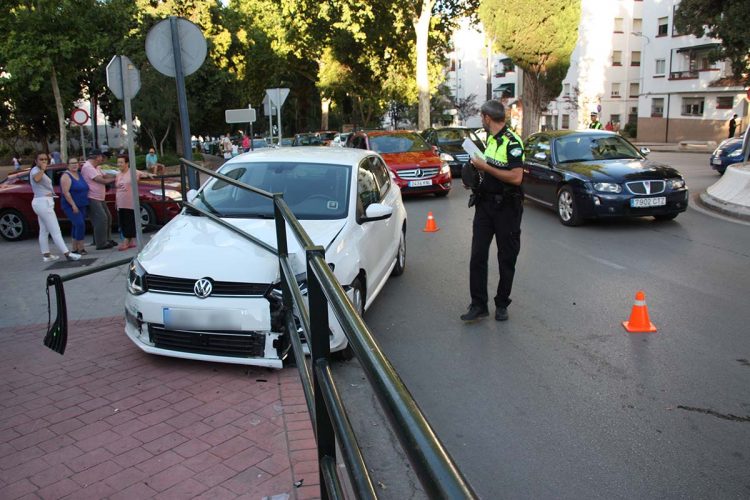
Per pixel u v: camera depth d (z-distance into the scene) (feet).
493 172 18.21
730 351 16.78
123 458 11.73
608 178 33.09
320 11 95.30
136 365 16.28
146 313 15.62
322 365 7.08
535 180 38.68
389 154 49.88
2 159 172.14
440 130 67.62
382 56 113.39
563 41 77.00
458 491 3.04
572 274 24.93
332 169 20.52
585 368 15.93
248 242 16.52
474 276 19.48
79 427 12.99
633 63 164.25
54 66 80.74
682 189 33.37
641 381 15.10
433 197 49.67
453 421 13.42
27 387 15.06
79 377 15.60
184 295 15.44
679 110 140.36
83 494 10.60
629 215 32.89
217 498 10.42
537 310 20.65
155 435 12.60
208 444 12.19
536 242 31.09
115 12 92.12
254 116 61.93
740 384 14.82
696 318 19.40
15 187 38.75
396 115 191.11
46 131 152.15
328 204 18.97
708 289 22.36
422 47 90.63
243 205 19.21
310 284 7.02
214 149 193.88
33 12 73.51
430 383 15.34
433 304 21.75
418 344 17.97
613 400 14.15
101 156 33.99
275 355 15.15
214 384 14.99
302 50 127.54
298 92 168.66
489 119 18.34
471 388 14.99
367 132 53.78
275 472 11.16
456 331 18.95
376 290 20.04
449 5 101.65
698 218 36.60
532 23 76.18
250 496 10.45
